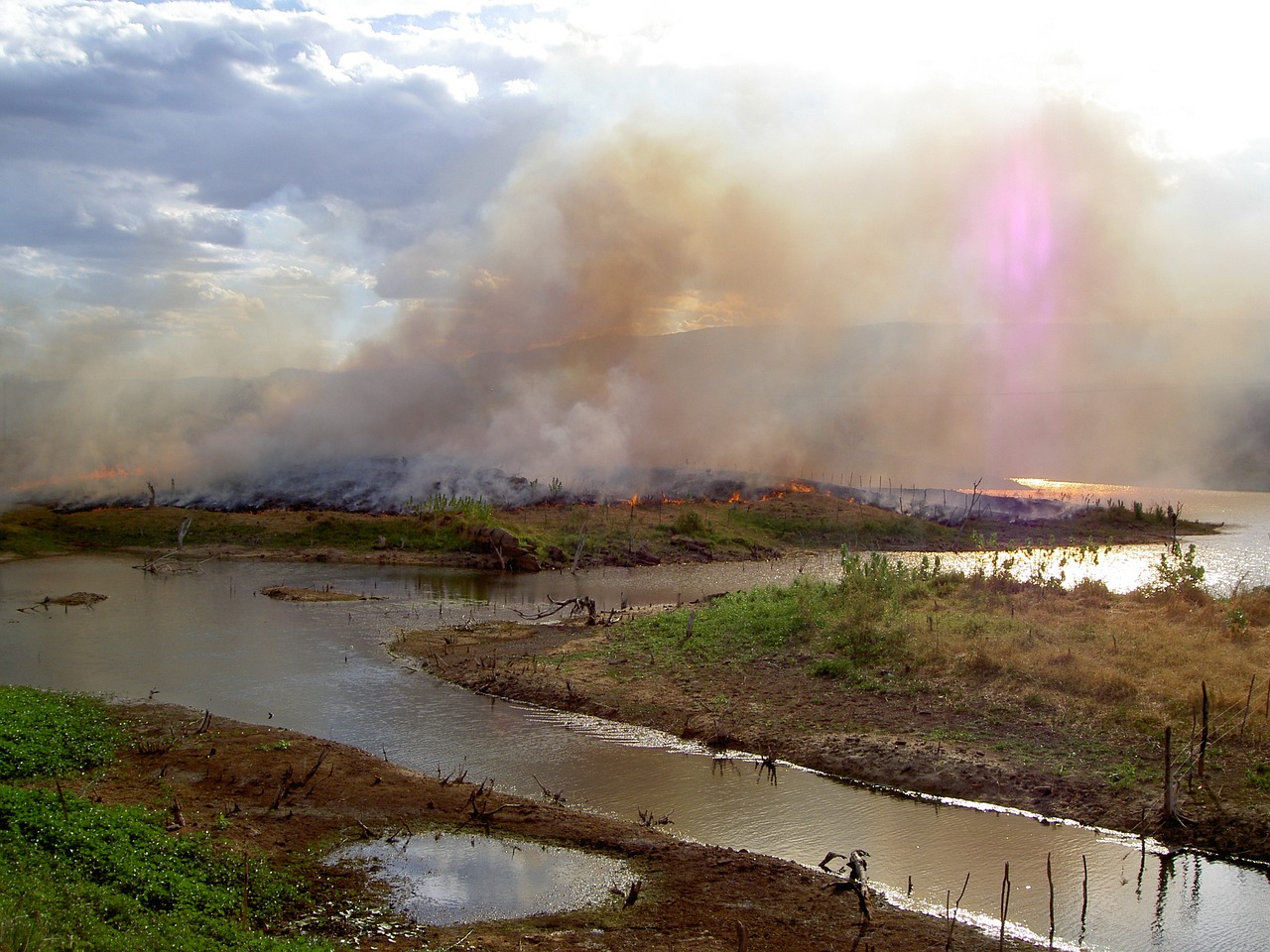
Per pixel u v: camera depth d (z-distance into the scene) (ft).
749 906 63.67
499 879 67.26
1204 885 67.87
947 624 124.88
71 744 92.02
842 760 92.17
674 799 84.69
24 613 172.24
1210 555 284.20
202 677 126.72
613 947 57.98
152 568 223.92
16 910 50.37
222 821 73.92
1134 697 96.63
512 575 233.96
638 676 120.57
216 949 51.72
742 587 216.54
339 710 112.06
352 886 65.57
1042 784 83.46
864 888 66.18
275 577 219.20
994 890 67.41
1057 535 334.24
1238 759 82.94
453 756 96.27
